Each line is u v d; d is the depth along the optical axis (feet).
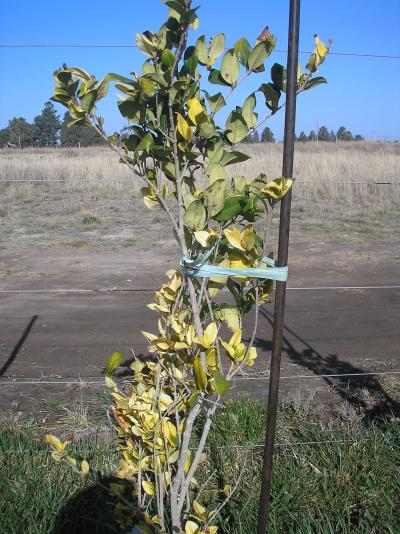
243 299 7.47
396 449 11.05
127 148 6.99
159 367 7.62
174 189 7.59
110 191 52.29
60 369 16.29
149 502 8.21
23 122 173.47
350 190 50.98
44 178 57.82
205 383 6.35
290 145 6.35
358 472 10.38
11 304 23.90
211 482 10.08
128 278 28.53
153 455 7.58
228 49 6.88
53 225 40.81
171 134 6.63
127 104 6.69
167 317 7.39
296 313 22.61
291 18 6.20
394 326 20.89
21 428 12.00
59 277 28.78
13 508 9.07
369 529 8.95
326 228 40.27
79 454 10.52
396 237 38.11
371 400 13.89
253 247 6.52
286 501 9.45
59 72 6.19
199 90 7.01
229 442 11.19
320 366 16.58
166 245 36.04
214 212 6.56
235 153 7.00
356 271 29.86
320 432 11.68
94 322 21.26
